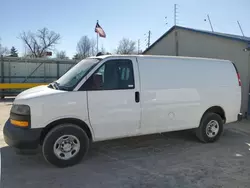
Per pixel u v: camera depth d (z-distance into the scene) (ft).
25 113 12.61
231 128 23.39
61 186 11.46
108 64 14.52
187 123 17.16
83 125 13.94
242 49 27.17
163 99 15.89
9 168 13.35
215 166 14.07
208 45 31.94
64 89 13.73
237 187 11.63
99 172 13.03
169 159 15.06
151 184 11.80
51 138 12.98
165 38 40.75
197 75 17.42
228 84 18.84
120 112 14.55
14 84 50.80
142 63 15.49
